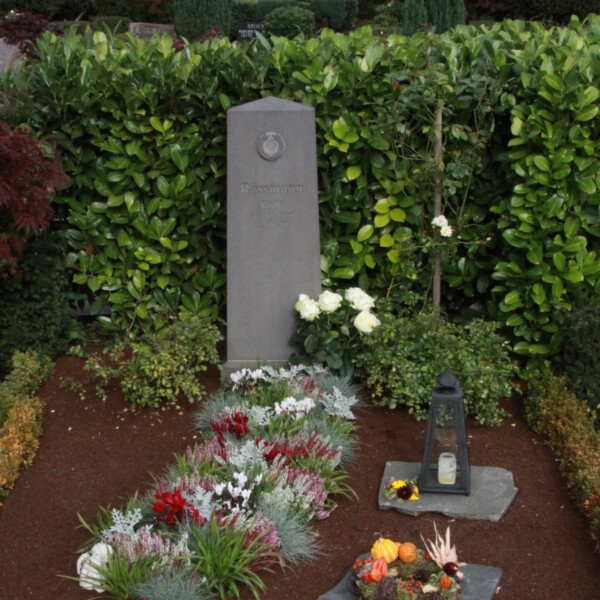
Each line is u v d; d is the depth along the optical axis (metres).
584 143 5.11
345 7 19.88
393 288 5.89
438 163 5.49
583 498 3.81
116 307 5.93
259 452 3.92
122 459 4.43
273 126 5.13
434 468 4.04
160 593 3.09
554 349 5.27
